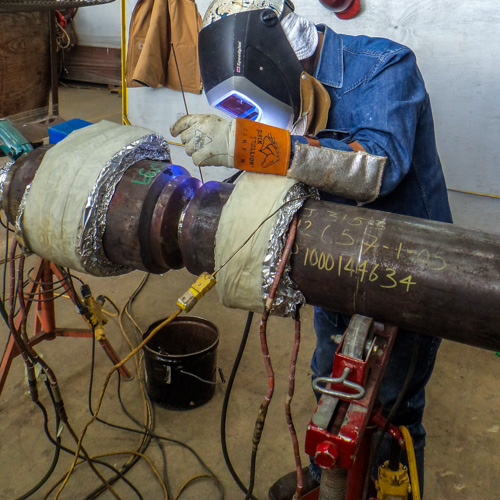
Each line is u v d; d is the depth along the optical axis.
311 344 2.24
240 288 0.89
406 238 0.84
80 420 1.83
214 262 0.94
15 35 2.19
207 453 1.73
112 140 1.00
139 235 0.96
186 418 1.86
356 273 0.84
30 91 2.40
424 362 1.22
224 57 1.01
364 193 0.89
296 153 0.89
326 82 1.12
